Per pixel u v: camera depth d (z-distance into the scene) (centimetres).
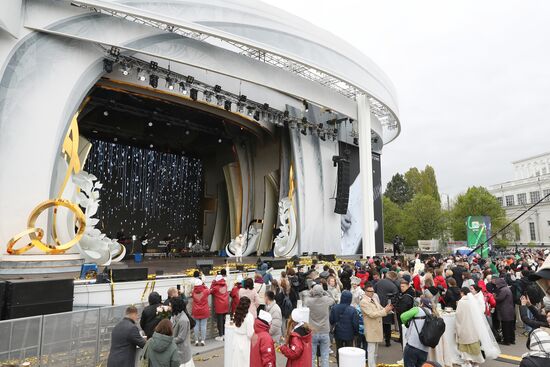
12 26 1334
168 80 1864
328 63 2175
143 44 1669
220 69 1928
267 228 2850
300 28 2073
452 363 661
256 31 1888
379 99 2522
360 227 2967
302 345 471
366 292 653
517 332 952
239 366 527
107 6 1472
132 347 471
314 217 2612
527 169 7712
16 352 518
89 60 1581
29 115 1375
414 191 6291
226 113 2523
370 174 2559
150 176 3309
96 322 638
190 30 1708
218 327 856
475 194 4172
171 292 638
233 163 3091
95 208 1464
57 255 1204
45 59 1441
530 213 5828
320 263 1828
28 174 1348
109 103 2331
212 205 3541
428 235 4241
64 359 579
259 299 755
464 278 858
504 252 3128
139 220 3198
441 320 530
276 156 2897
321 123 2648
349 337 605
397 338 876
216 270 1398
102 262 1437
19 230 1305
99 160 3031
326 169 2769
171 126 2977
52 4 1455
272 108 2408
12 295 642
